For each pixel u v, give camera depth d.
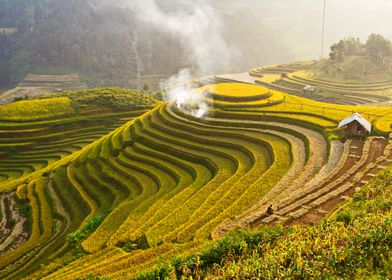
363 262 21.28
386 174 37.28
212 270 24.50
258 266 22.81
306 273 21.28
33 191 66.88
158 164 61.03
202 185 49.44
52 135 97.88
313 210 33.88
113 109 111.88
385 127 57.91
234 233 28.95
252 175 47.97
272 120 68.25
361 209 29.89
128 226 41.06
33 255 45.59
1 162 88.56
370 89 134.25
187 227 36.53
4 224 58.94
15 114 102.69
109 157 69.12
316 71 161.00
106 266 31.02
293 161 50.62
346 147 52.62
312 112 69.12
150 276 25.05
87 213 55.19
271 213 34.88
